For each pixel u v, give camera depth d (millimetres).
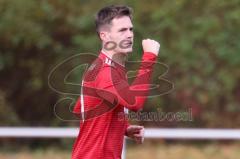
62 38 43625
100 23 16016
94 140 15852
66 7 43344
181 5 42344
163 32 42125
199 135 30562
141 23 42219
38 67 44312
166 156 37625
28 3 42938
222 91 42281
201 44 42188
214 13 42281
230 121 42469
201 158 36969
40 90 44594
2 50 44344
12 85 45281
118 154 16062
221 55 41906
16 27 43062
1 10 43062
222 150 39219
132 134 17172
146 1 42719
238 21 41812
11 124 44000
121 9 15945
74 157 16047
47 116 44688
